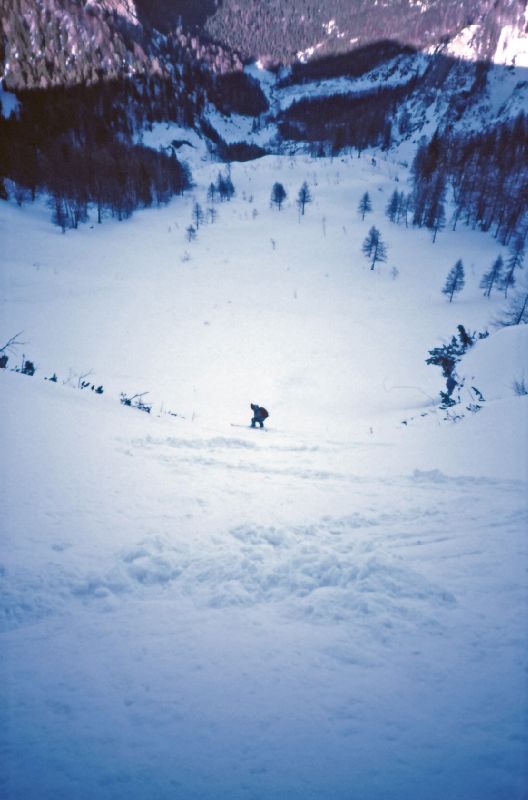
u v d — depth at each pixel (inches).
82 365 1480.1
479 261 2768.2
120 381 1366.9
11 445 212.1
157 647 85.3
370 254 2694.4
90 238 3125.0
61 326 1809.8
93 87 5526.6
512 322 1641.2
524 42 6210.6
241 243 3085.6
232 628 91.8
